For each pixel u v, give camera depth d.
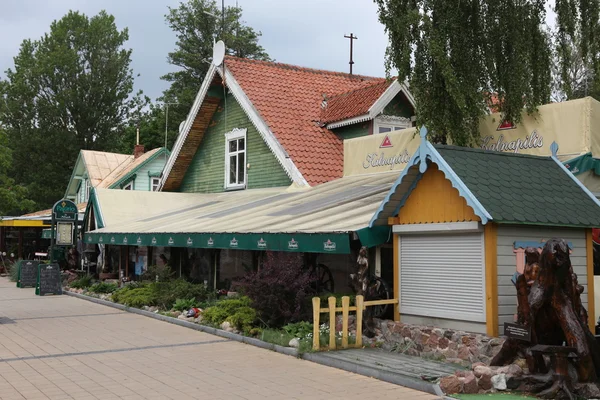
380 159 18.44
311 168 20.14
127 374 9.80
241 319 13.38
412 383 8.77
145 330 14.52
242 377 9.55
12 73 57.53
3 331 14.37
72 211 26.62
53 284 24.38
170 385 9.06
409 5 14.45
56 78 56.25
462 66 14.23
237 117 24.62
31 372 9.96
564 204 10.74
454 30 14.14
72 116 57.09
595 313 11.52
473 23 14.52
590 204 11.06
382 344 11.42
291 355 11.31
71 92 55.72
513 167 11.12
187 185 28.77
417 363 10.04
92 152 45.09
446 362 10.09
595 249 13.12
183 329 14.66
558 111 13.59
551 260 8.29
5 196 32.00
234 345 12.45
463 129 14.37
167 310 17.44
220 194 25.47
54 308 19.39
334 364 10.27
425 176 10.98
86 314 17.77
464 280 10.25
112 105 58.00
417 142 17.19
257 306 13.30
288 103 22.94
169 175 28.84
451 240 10.52
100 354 11.49
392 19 14.34
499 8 14.36
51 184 55.75
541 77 14.48
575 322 8.25
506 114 14.24
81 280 25.53
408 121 21.33
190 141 27.38
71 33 57.62
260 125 21.72
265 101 22.66
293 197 18.47
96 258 29.80
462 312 10.24
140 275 23.00
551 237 10.54
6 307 19.70
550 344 8.69
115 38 58.44
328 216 13.72
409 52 14.09
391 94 20.55
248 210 18.38
